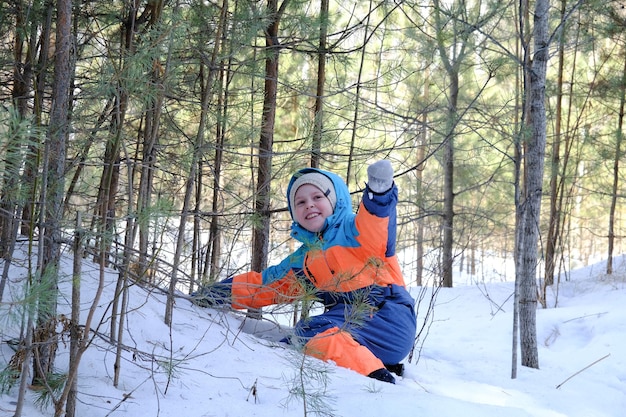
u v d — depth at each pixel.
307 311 2.64
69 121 2.08
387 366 3.64
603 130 9.47
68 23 2.00
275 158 4.60
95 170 3.18
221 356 2.75
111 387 2.17
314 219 3.69
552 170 8.09
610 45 8.75
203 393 2.28
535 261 4.30
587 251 19.14
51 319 1.94
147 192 3.31
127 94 2.01
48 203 1.96
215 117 3.31
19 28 2.87
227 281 3.72
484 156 9.54
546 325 5.62
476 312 6.64
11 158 1.48
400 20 5.75
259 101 4.03
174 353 2.65
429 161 9.09
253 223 3.55
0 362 2.01
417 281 9.10
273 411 2.17
